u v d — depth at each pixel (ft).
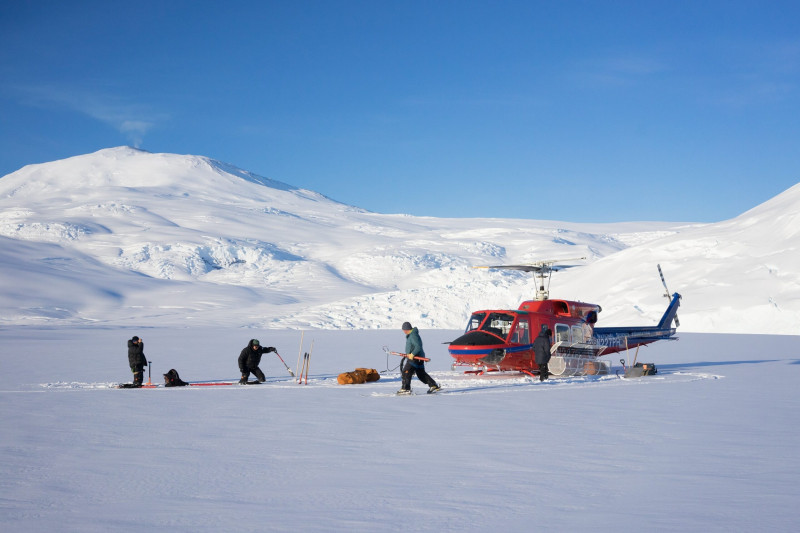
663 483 21.24
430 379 48.60
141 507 18.88
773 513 17.78
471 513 18.02
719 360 81.20
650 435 29.96
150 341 128.26
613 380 59.77
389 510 18.38
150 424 33.86
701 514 17.72
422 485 21.15
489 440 28.91
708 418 35.12
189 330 184.24
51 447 27.71
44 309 275.59
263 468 23.67
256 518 17.71
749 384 53.78
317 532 16.46
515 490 20.47
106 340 133.39
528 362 64.39
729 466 23.65
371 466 23.94
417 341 47.96
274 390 51.85
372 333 162.71
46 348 108.68
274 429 32.14
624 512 18.03
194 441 29.01
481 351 62.85
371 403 42.70
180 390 51.83
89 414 37.60
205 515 18.02
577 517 17.60
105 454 26.25
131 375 65.77
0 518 17.81
